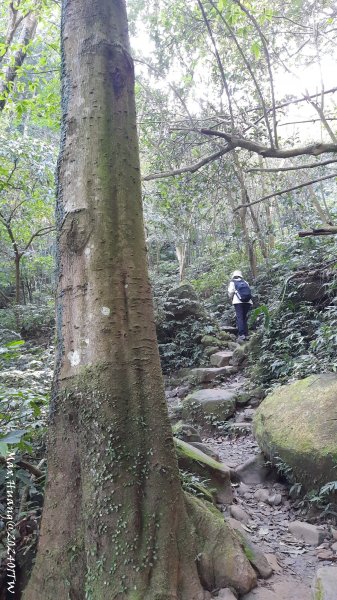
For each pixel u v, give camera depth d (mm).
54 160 8734
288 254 9922
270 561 2906
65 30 2740
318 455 3785
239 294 9953
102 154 2539
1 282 13922
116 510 2199
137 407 2352
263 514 3896
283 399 4930
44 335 11492
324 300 7914
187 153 5445
